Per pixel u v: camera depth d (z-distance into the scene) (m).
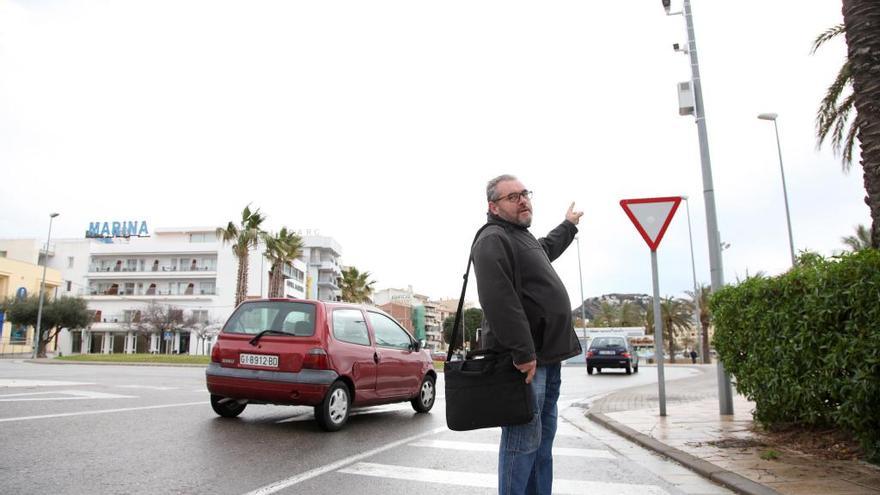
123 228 78.19
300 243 46.06
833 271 4.91
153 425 6.76
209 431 6.50
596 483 4.67
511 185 3.41
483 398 3.04
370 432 7.05
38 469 4.55
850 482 4.39
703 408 9.45
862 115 6.09
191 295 69.94
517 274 3.21
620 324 69.19
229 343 7.36
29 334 55.59
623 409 9.48
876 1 6.06
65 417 7.05
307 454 5.53
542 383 3.24
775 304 5.81
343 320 7.68
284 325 7.29
